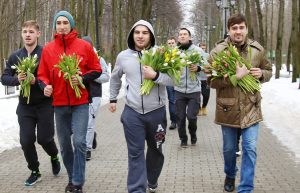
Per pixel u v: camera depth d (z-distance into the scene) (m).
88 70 5.73
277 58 24.89
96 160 7.78
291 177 6.60
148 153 5.70
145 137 5.48
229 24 5.60
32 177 6.24
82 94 5.60
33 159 6.15
